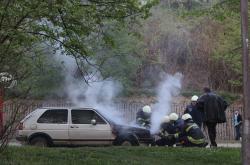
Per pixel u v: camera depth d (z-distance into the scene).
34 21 15.16
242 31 10.53
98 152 16.88
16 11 13.65
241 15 10.58
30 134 22.80
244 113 10.45
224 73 45.72
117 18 17.31
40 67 17.84
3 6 13.48
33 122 22.97
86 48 17.95
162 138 20.92
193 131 19.48
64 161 14.63
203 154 16.88
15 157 14.59
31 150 16.50
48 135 22.84
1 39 13.83
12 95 14.11
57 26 16.02
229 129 38.31
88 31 16.89
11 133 14.55
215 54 43.88
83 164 14.37
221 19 19.92
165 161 15.62
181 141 19.70
